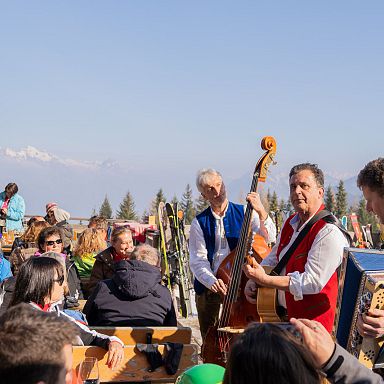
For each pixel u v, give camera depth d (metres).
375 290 2.38
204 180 4.88
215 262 4.92
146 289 4.27
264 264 4.05
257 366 1.54
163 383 4.04
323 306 3.48
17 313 1.80
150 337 4.00
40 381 1.67
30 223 8.40
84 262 7.13
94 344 3.73
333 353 1.80
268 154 4.41
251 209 4.27
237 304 4.19
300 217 3.76
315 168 3.68
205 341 4.37
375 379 1.81
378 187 2.62
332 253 3.42
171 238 8.74
